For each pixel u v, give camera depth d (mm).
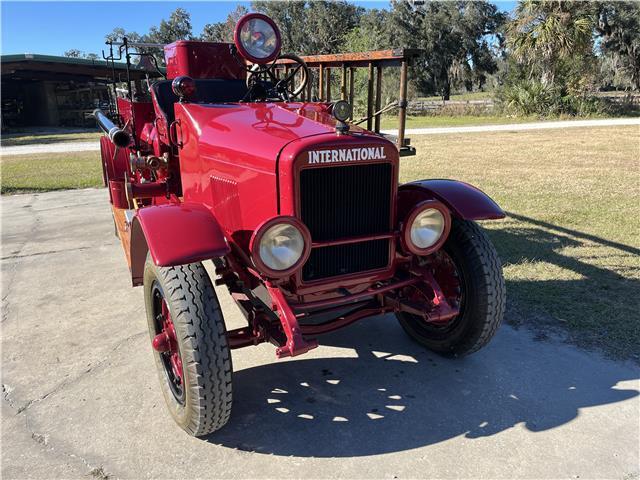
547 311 4250
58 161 14273
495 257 3361
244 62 4504
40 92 31281
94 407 3199
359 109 23438
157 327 3250
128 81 5137
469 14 50125
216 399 2684
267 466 2688
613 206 7473
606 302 4363
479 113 31812
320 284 3023
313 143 2762
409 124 25891
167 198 4617
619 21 40625
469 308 3408
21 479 2600
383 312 3475
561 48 26234
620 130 19812
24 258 6023
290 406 3191
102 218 7859
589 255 5457
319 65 5852
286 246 2676
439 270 3701
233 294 3377
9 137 23875
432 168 11281
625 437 2832
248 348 3908
